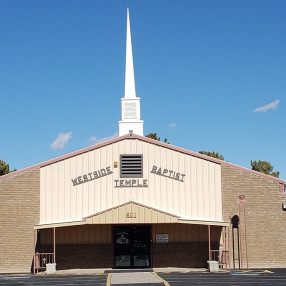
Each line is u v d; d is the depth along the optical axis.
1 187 31.56
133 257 31.67
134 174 31.88
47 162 31.84
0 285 23.75
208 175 31.97
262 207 31.83
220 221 30.73
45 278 26.80
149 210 29.23
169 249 31.72
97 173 31.83
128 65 37.56
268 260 31.42
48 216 31.42
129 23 38.66
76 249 31.56
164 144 32.12
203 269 30.62
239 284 22.73
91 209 31.47
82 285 23.11
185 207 31.66
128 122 35.66
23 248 31.17
